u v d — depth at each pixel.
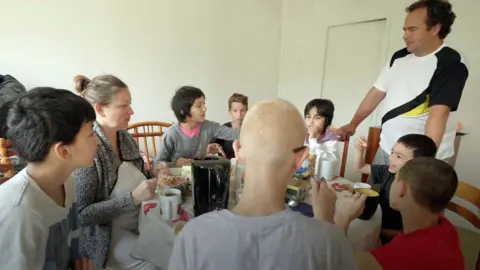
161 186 1.16
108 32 2.67
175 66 3.08
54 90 0.75
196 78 3.24
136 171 1.34
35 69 2.43
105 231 1.17
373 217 1.06
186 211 1.04
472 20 2.20
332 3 3.18
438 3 1.36
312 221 0.53
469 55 2.24
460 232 2.35
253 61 3.62
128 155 1.42
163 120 3.11
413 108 1.52
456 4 2.26
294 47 3.65
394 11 2.66
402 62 1.60
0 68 2.31
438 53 1.42
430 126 1.37
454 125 2.10
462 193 1.26
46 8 2.38
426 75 1.45
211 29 3.21
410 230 0.92
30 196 0.72
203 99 1.83
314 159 1.39
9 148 1.27
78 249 1.04
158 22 2.89
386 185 1.33
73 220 1.00
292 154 0.55
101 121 1.26
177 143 1.84
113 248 1.17
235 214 0.53
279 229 0.50
